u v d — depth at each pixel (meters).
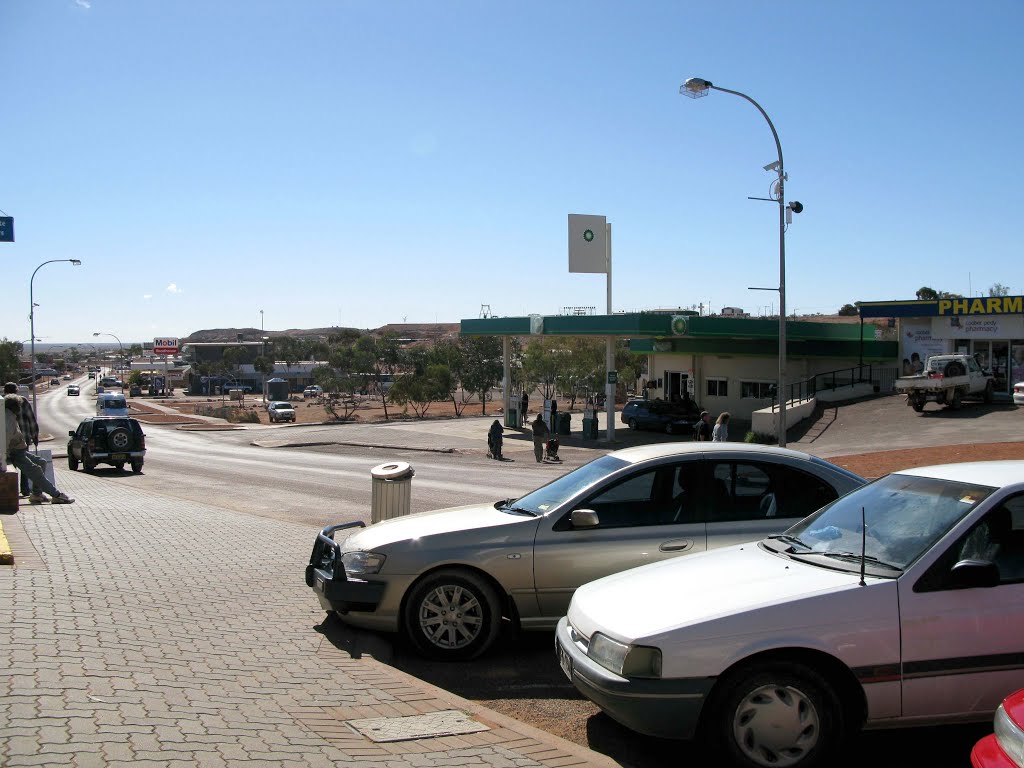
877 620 4.31
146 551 9.51
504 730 4.71
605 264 38.78
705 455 6.64
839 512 5.44
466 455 31.53
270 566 9.21
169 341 156.62
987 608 4.37
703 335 34.84
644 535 6.35
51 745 3.70
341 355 67.88
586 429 36.09
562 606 6.38
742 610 4.36
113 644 5.57
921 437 26.89
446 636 6.36
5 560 7.73
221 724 4.32
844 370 37.97
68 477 22.67
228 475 24.58
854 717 4.35
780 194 22.66
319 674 5.57
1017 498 4.66
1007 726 3.16
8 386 13.82
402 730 4.59
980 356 34.81
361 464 28.39
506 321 39.84
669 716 4.27
